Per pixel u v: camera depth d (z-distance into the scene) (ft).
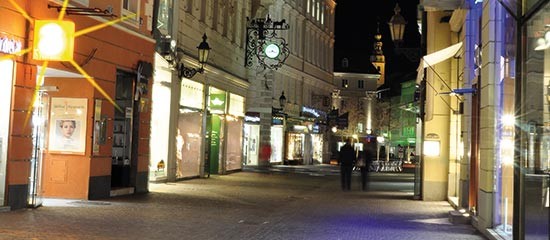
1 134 44.29
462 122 57.06
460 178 54.03
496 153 41.27
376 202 64.59
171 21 79.36
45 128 53.67
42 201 50.52
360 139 264.52
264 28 117.19
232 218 46.32
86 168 54.13
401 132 264.93
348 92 309.83
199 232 38.65
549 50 29.71
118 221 41.78
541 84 30.94
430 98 62.75
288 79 163.84
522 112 32.99
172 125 81.66
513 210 34.17
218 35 101.96
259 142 140.26
